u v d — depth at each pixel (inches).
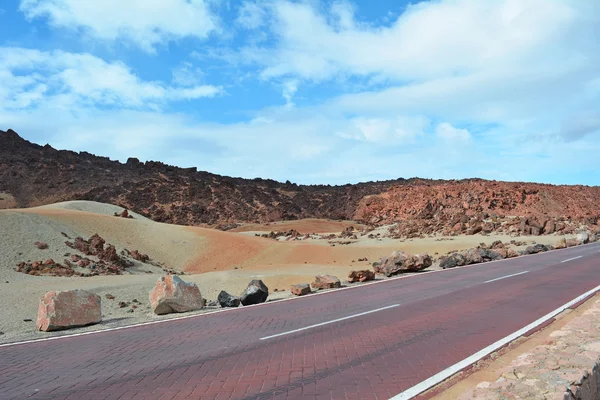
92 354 327.9
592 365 214.4
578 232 2263.8
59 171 7751.0
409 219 3572.8
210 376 265.1
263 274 1422.2
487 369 266.4
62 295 467.2
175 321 457.4
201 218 6648.6
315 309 490.9
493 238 2300.7
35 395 243.1
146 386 251.3
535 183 4094.5
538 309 442.3
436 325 385.4
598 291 538.0
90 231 2321.6
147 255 2305.6
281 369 274.1
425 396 227.0
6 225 1893.5
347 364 280.8
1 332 563.5
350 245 2578.7
